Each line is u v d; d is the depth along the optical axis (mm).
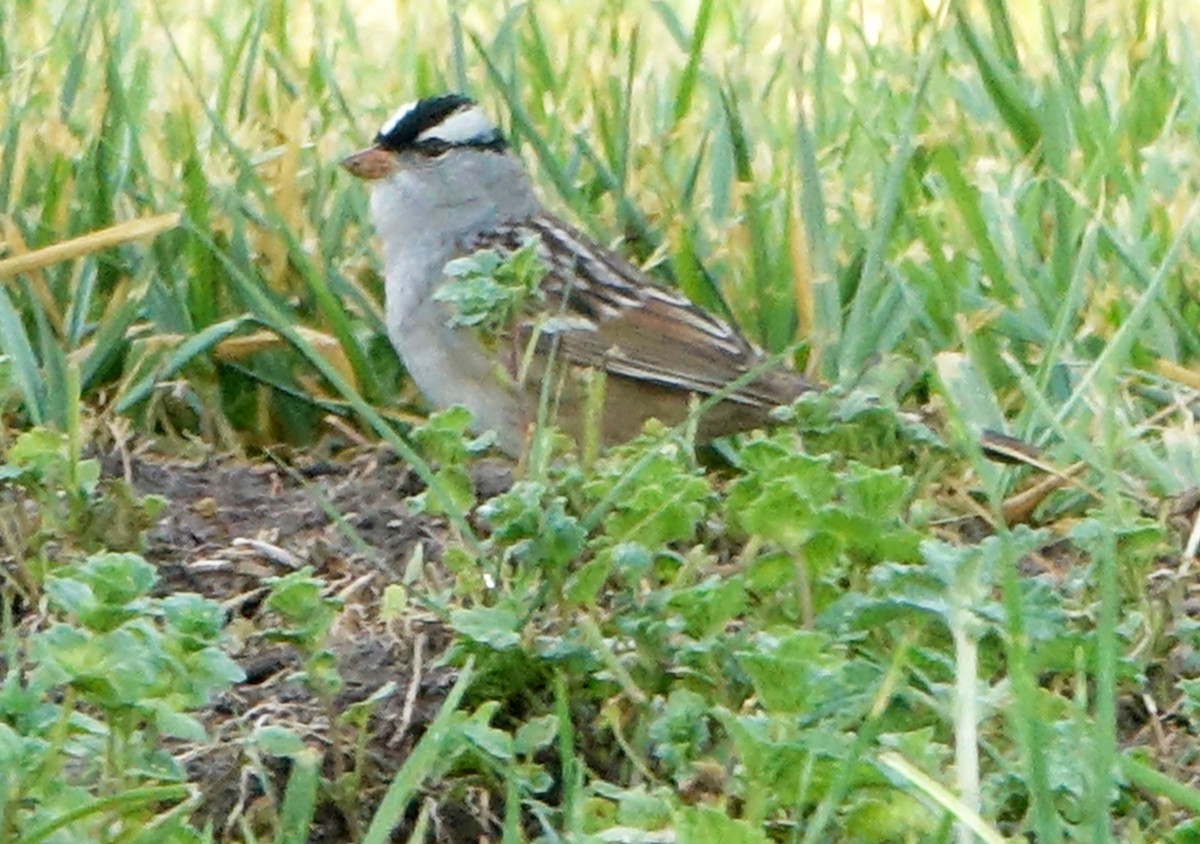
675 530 6309
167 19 13242
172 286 9773
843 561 6461
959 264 10125
